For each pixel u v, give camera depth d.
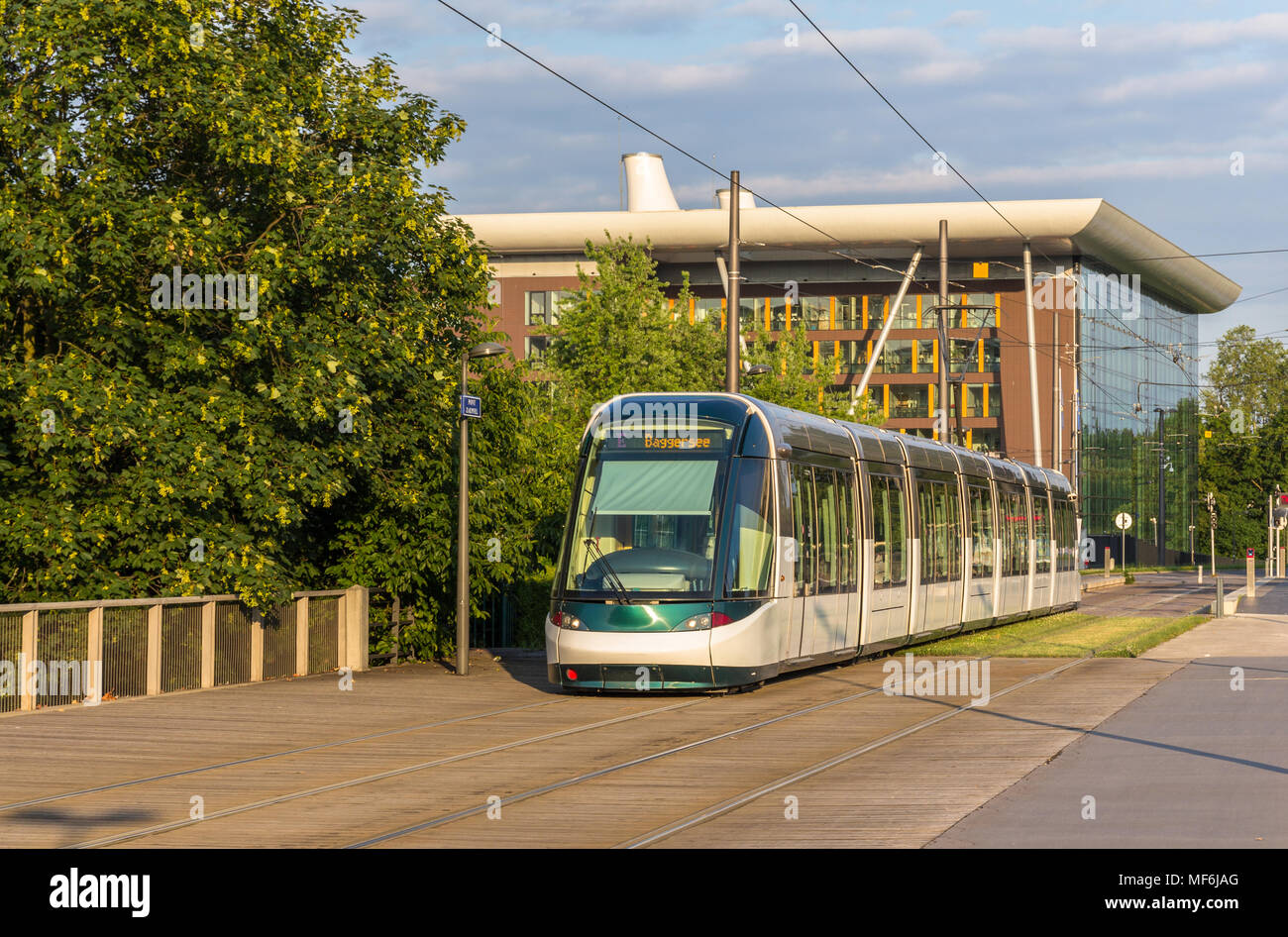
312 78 23.66
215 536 20.91
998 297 86.25
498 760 13.27
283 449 21.50
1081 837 9.23
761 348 55.72
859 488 23.09
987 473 31.44
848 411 56.03
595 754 13.64
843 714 16.66
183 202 20.17
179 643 20.11
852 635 22.39
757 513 19.12
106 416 19.23
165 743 14.57
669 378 47.72
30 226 18.84
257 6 23.45
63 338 20.83
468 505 23.78
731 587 18.59
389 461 25.17
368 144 24.20
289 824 10.06
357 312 23.12
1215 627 31.75
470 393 26.34
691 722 16.09
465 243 25.28
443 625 27.03
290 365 21.78
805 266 87.56
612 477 19.34
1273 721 15.17
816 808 10.50
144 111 20.75
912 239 81.88
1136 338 97.62
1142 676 20.48
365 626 24.55
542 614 33.00
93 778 12.26
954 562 28.27
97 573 19.83
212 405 20.53
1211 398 137.50
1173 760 12.56
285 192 21.67
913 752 13.48
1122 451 93.75
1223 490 124.88
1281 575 81.94
